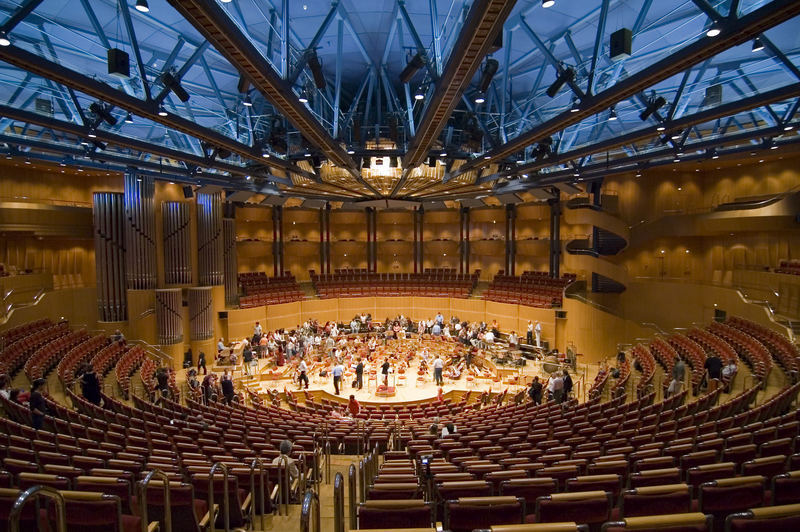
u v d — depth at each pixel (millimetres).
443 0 13102
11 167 21812
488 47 8453
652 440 8727
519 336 27562
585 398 19172
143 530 4559
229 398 16719
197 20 7340
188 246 23844
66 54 13906
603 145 15500
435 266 35625
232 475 6477
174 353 22828
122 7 9742
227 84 18438
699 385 14648
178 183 24250
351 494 5902
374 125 19672
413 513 4691
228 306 26516
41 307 20750
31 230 21016
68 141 18344
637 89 9875
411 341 26453
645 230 25516
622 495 4961
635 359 20156
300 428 12180
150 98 10656
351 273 34750
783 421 8617
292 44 15102
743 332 19062
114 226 22266
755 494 4883
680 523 3570
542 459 7684
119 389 15188
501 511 4805
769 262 23734
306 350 24141
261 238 33219
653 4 12719
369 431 12266
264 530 6066
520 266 32875
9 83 14305
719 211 23188
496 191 27203
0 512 4355
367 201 29172
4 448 6773
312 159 19422
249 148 15938
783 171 23047
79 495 4492
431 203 32875
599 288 27797
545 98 19828
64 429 9414
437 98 11312
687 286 25031
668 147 17953
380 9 14070
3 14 11094
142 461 7195
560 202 29438
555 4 13023
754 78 16109
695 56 8320
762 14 6941
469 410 16938
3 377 11719
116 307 22516
